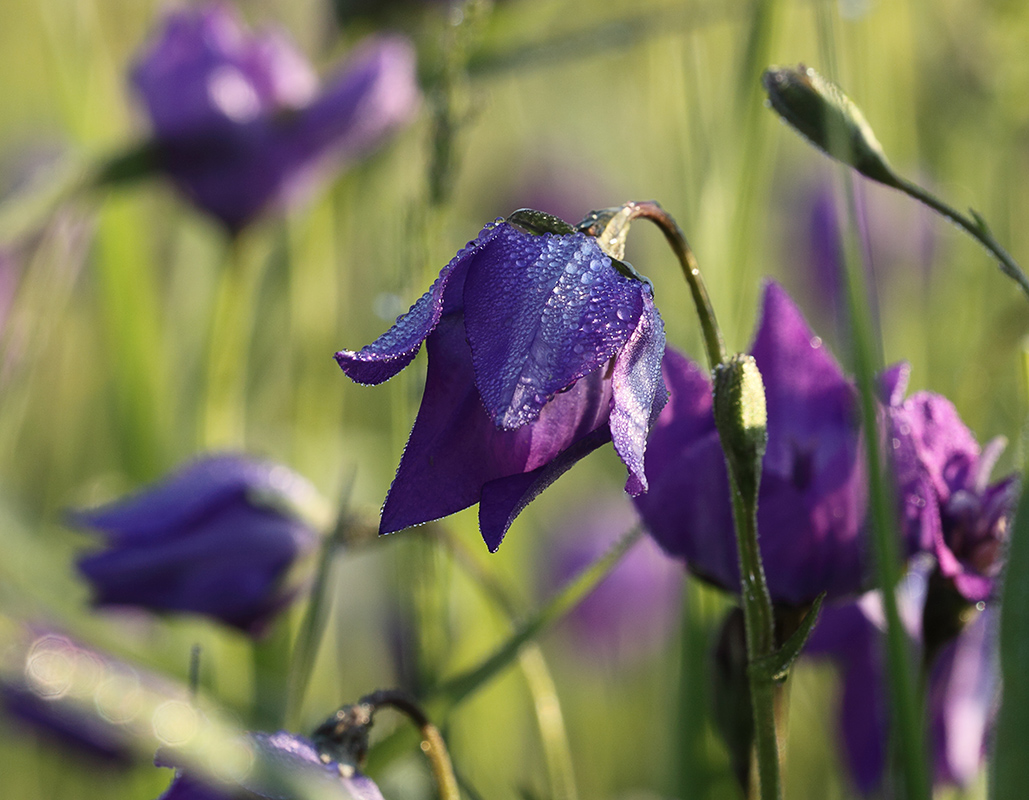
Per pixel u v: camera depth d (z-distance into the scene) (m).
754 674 0.40
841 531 0.42
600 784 0.58
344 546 0.48
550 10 0.57
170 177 0.55
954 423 0.43
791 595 0.42
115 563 0.48
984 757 0.44
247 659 0.52
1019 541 0.40
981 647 0.44
